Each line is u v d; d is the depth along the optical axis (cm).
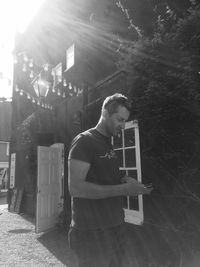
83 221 191
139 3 497
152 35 431
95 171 196
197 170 318
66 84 745
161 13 446
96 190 182
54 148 820
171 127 338
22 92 1025
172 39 342
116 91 504
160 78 342
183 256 341
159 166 373
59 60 846
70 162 190
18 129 1208
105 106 209
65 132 815
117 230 202
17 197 1154
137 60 383
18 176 1199
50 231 739
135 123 399
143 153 405
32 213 1028
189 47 312
